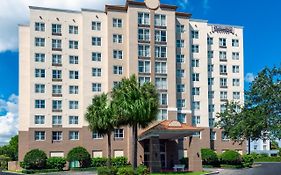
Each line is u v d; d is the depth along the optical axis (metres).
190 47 77.69
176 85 74.00
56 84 70.69
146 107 44.44
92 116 48.38
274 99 23.20
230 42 83.94
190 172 48.66
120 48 72.19
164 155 67.56
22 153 69.06
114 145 69.94
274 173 43.19
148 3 72.81
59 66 71.19
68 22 72.44
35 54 70.12
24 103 70.62
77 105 71.38
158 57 72.19
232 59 83.62
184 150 69.19
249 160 63.75
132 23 71.50
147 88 46.47
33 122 68.69
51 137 69.19
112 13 72.44
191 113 74.62
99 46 72.56
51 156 68.69
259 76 24.28
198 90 77.75
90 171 61.53
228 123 58.94
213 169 57.56
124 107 44.28
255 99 24.56
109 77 71.00
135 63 70.69
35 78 69.62
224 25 83.94
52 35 71.31
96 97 50.19
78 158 64.50
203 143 76.38
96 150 69.88
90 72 71.62
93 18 72.81
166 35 73.12
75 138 70.44
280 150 109.69
